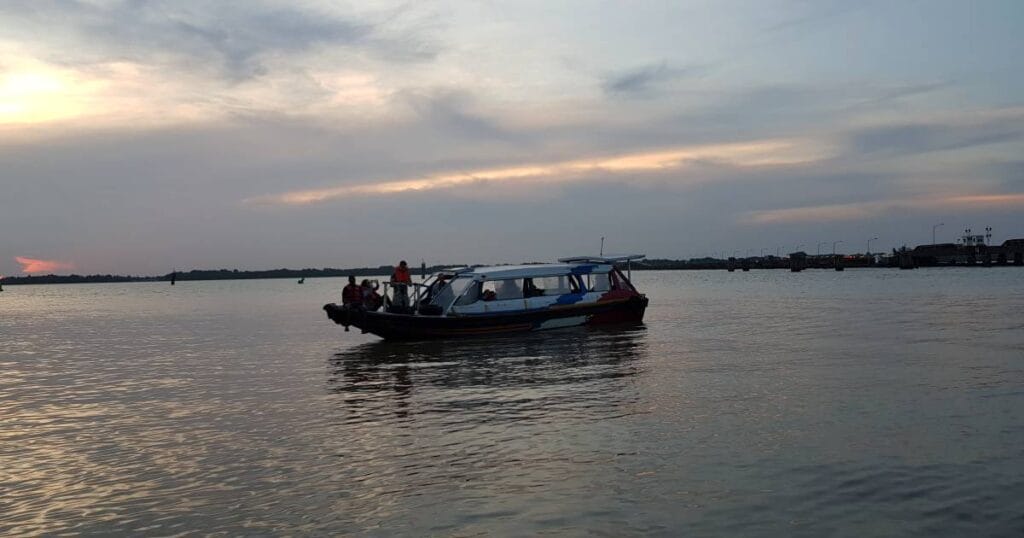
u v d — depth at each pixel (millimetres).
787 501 9453
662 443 12258
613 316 32094
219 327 42531
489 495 9922
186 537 8812
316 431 13867
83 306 80750
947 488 9781
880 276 131750
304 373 21656
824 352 23250
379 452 12195
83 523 9344
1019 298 52875
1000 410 14109
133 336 37500
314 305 69812
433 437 13133
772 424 13352
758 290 81875
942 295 58969
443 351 25766
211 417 15508
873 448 11625
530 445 12383
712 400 15688
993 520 8750
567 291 31328
